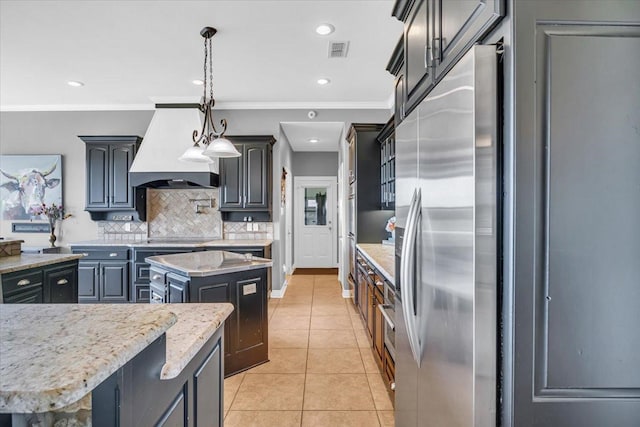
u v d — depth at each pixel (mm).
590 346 804
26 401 496
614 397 805
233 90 4164
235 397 2258
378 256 2801
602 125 801
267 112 4730
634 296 806
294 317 3891
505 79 822
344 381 2465
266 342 2760
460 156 924
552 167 801
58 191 4703
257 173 4465
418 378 1293
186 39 2891
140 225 4793
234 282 2537
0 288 2223
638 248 805
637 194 806
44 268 2592
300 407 2150
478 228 850
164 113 4453
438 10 1152
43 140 4730
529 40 795
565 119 799
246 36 2846
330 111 4762
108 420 630
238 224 4809
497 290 847
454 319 964
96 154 4426
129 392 674
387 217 3994
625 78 800
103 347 643
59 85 3977
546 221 804
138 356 716
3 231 4699
